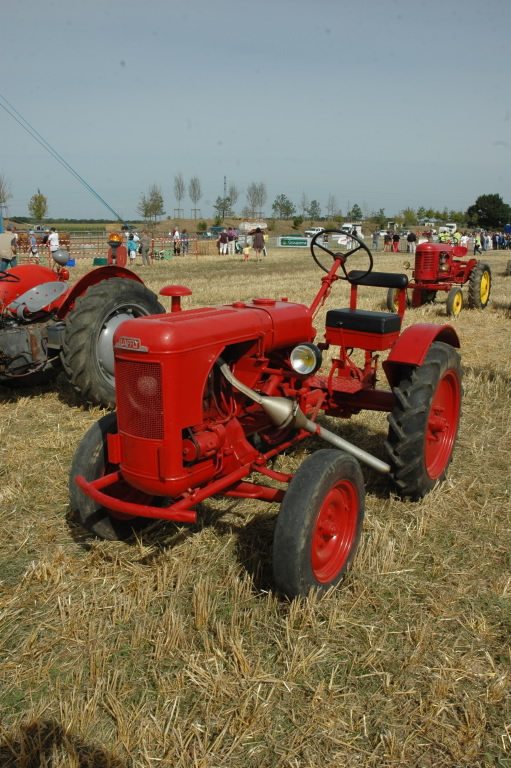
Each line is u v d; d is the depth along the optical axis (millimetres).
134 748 2316
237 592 3117
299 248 41312
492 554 3561
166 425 2967
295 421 3385
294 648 2736
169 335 2943
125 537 3721
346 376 4715
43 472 4625
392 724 2420
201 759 2248
